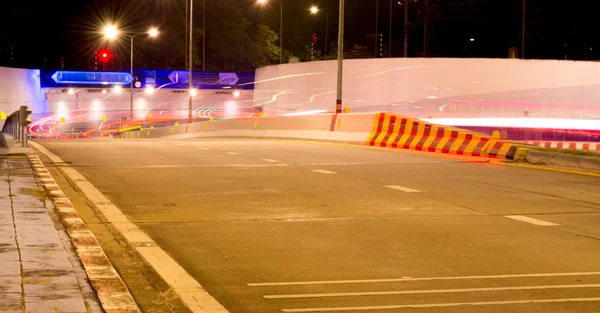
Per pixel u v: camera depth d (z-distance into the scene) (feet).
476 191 46.16
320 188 46.98
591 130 107.34
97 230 33.06
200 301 22.09
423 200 42.22
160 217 36.32
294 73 165.99
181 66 310.04
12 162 57.36
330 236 31.89
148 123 246.88
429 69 127.24
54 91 234.99
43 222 31.17
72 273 22.57
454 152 74.95
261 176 53.52
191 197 42.86
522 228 33.83
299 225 34.40
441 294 22.75
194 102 248.32
